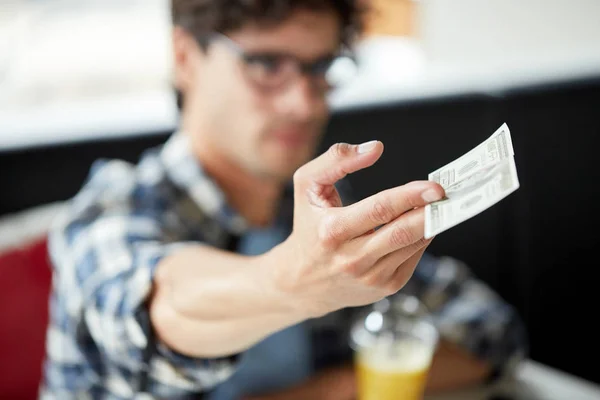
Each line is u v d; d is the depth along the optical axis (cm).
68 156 145
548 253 187
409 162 174
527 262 186
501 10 203
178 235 105
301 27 96
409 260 45
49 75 184
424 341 98
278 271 49
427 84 191
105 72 188
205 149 109
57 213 132
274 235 125
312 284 47
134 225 93
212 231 112
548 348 192
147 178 109
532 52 207
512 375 124
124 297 74
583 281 192
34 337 119
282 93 100
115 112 171
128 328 73
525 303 187
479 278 182
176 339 70
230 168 111
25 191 142
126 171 110
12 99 178
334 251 43
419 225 39
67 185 145
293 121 101
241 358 74
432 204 39
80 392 100
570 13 204
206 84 104
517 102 179
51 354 103
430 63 207
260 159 104
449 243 176
